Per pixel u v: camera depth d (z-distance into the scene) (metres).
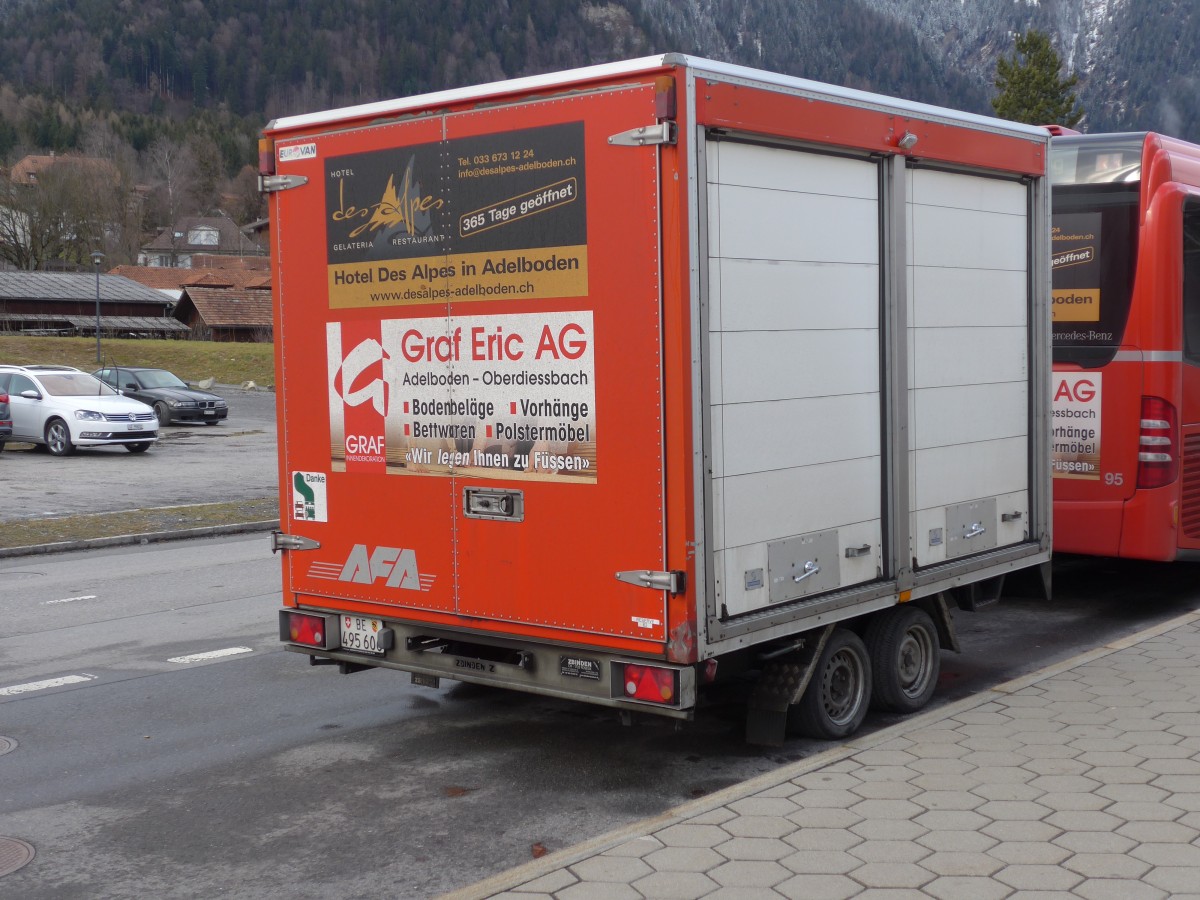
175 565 12.86
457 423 5.83
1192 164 9.48
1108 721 6.05
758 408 5.44
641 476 5.21
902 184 6.23
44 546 13.86
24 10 189.12
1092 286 9.20
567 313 5.38
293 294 6.41
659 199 5.05
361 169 6.06
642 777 5.89
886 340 6.20
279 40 196.50
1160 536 9.09
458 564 5.89
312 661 6.58
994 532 7.17
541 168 5.40
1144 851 4.41
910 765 5.43
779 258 5.52
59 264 92.94
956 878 4.21
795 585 5.68
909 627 6.71
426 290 5.88
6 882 4.73
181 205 132.50
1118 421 9.12
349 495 6.29
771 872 4.29
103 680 7.95
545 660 5.63
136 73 187.62
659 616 5.21
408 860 4.89
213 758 6.28
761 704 6.01
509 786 5.77
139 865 4.89
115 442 25.02
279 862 4.89
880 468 6.22
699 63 5.05
